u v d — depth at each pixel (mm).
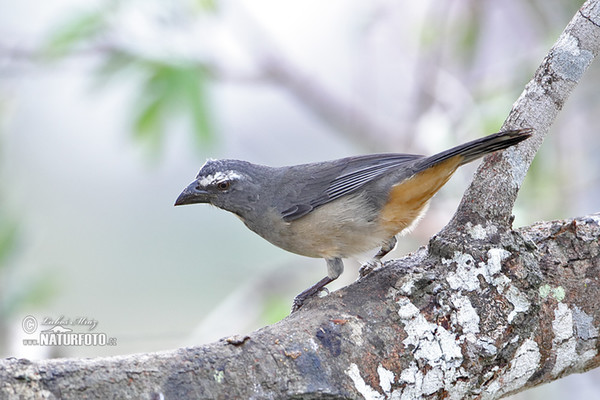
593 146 14352
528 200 12648
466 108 13414
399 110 16781
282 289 13766
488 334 6262
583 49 7062
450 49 15164
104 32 12281
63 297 12727
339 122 16438
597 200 14164
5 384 4859
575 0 13641
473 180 6992
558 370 6625
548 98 7086
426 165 8281
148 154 12078
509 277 6496
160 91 11625
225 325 12734
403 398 5961
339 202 8945
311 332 5871
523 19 15477
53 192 15336
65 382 4992
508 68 13602
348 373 5781
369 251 9211
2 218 12508
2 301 11539
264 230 9492
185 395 5223
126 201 15922
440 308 6289
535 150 7074
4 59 14125
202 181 9516
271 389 5469
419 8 16016
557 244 6891
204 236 15703
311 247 9297
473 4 14766
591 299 6668
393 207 8727
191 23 12898
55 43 12258
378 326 6098
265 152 17406
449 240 6680
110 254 15438
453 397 6191
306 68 16688
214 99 11969
